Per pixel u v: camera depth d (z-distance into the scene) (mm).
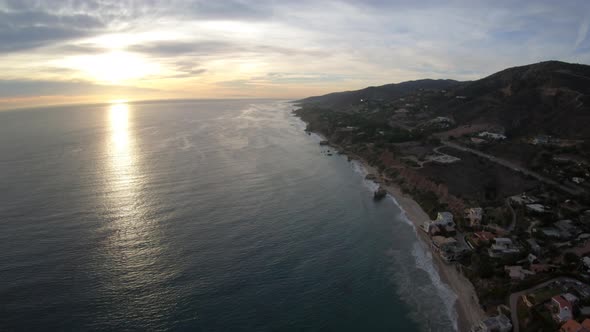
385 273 52750
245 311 43688
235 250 57188
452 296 47469
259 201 78812
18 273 48625
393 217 73625
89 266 50906
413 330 41531
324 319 43000
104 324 40469
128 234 60656
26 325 39781
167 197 78875
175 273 50219
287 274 51562
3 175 92875
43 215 67125
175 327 40625
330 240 62438
